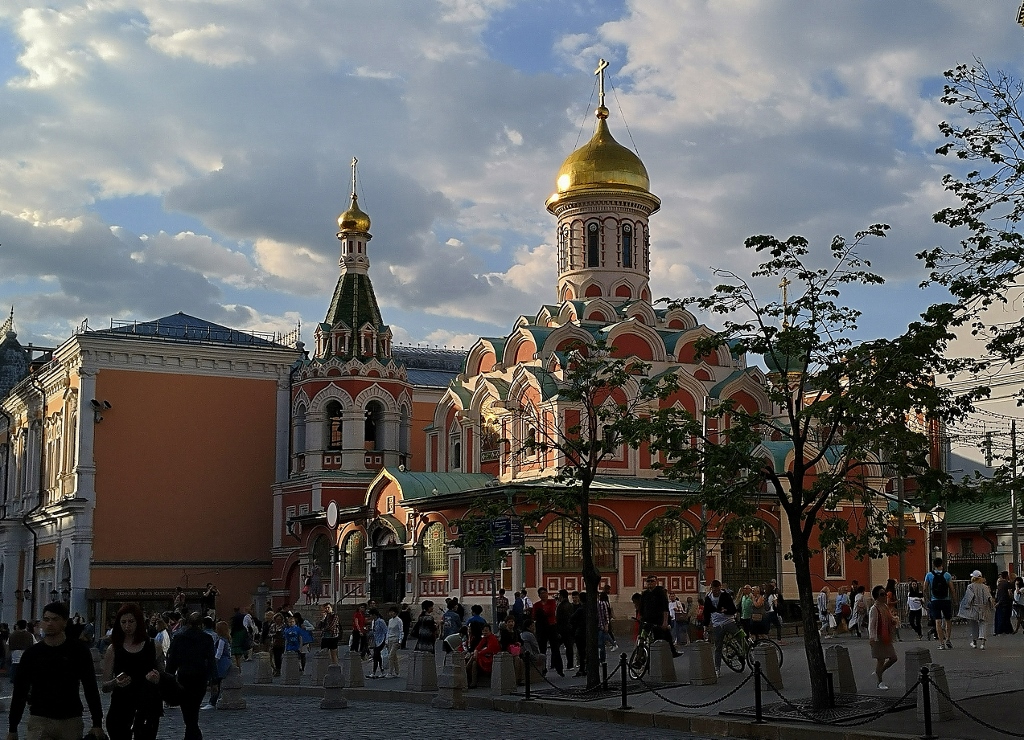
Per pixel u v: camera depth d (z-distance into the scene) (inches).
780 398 979.9
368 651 1726.1
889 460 984.3
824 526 983.6
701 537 1015.0
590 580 1186.6
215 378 2992.1
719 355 2442.2
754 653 1115.9
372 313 2849.4
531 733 930.1
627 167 2495.1
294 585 2787.9
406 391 2832.2
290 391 3068.4
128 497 2866.6
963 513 2513.5
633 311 2410.2
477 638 1312.7
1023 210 885.8
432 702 1170.0
